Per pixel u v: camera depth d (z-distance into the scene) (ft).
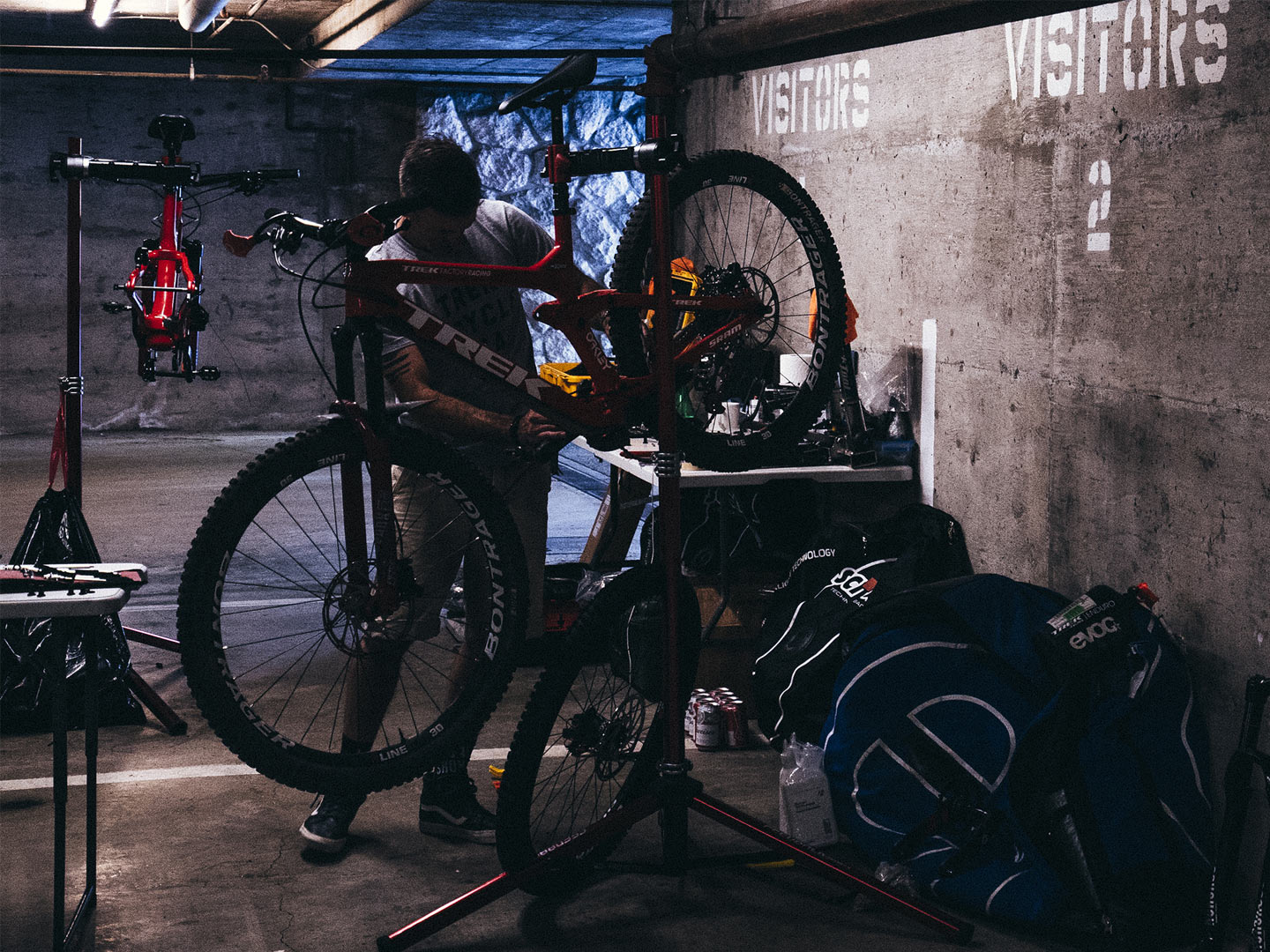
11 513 21.95
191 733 11.98
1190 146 8.83
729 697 12.09
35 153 30.76
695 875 9.29
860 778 9.41
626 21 23.04
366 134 32.55
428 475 8.10
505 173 32.76
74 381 11.82
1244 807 7.80
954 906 8.79
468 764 11.31
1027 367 10.84
